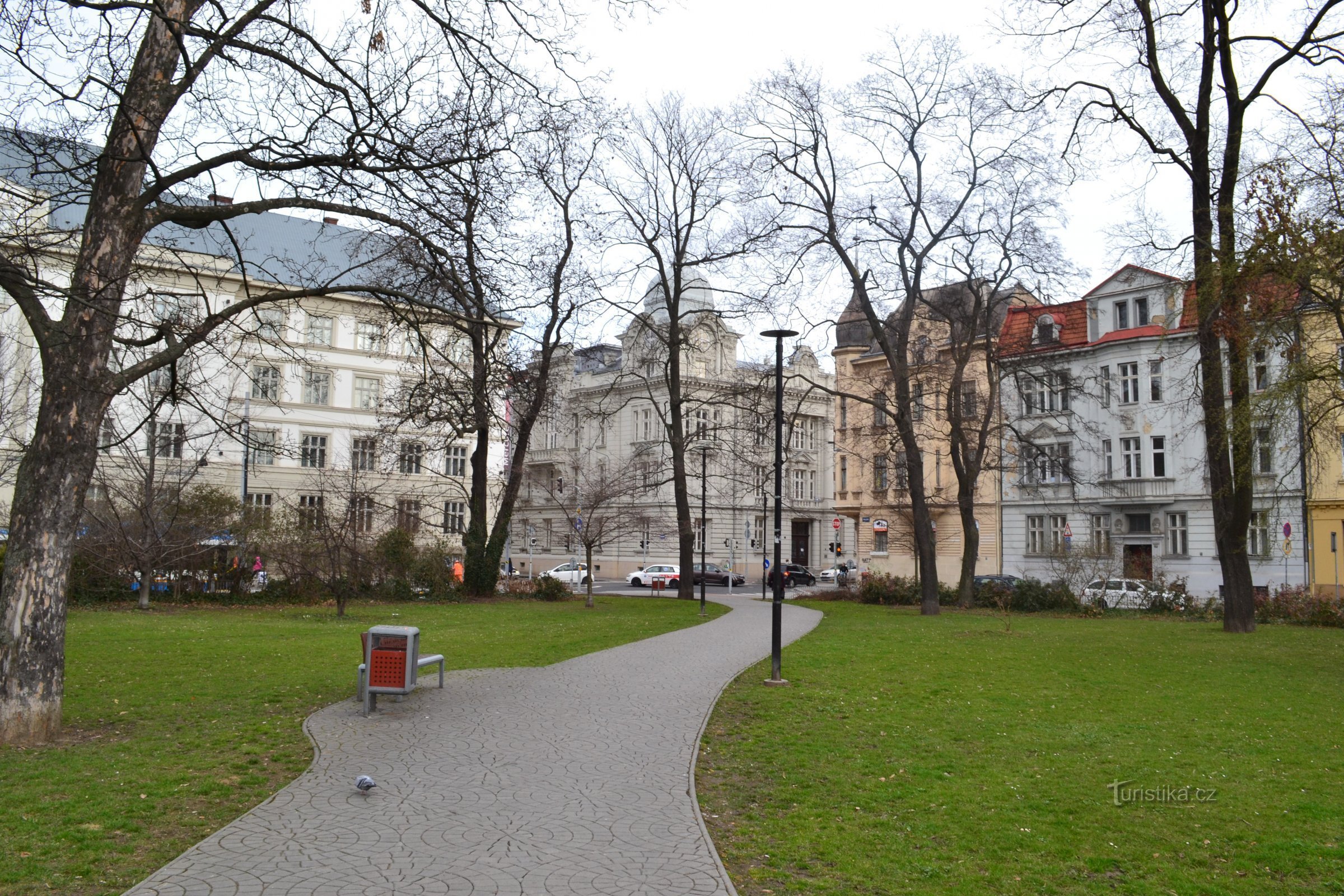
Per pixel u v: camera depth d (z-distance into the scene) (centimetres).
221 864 653
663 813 798
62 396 980
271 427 5216
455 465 6006
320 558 3016
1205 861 717
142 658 1639
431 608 3056
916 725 1178
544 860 678
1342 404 1770
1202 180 2236
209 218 1087
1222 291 1814
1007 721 1204
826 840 747
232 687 1362
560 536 7219
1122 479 4488
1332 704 1333
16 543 980
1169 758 1011
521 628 2366
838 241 3164
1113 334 4619
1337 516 3903
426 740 1047
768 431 3641
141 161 996
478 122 1232
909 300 3212
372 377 5531
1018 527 4928
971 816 809
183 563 2948
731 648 1945
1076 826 791
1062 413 3859
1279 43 2112
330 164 1126
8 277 934
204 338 1148
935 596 3108
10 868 634
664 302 5744
